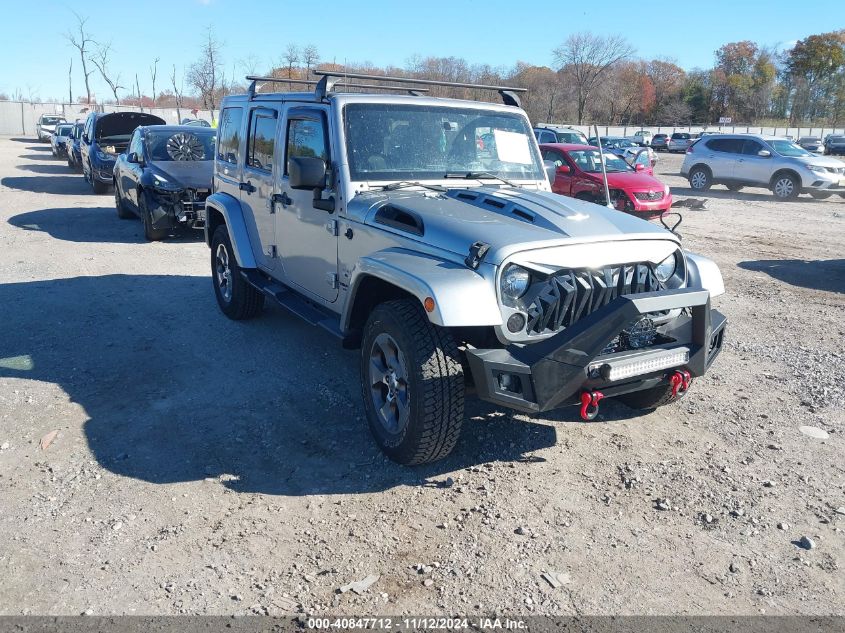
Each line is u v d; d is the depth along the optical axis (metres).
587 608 3.02
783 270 9.98
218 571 3.23
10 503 3.75
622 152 26.45
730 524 3.63
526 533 3.53
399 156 4.82
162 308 7.45
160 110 49.41
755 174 20.27
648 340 3.86
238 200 6.59
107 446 4.38
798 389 5.42
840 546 3.46
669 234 4.11
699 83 81.50
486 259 3.63
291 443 4.44
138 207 11.85
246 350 6.14
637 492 3.93
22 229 12.11
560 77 58.62
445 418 3.78
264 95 5.97
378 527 3.58
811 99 79.69
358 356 6.02
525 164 5.32
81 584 3.13
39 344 6.23
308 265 5.24
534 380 3.61
